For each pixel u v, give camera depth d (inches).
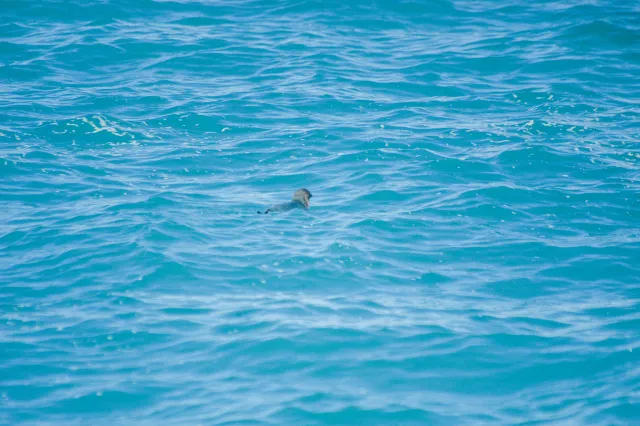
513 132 2481.5
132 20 3690.9
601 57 3230.8
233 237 1749.5
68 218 1867.6
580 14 3767.2
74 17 3695.9
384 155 2297.0
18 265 1632.6
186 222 1822.1
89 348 1328.7
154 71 3093.0
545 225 1859.0
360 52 3363.7
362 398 1187.3
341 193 2034.9
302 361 1282.0
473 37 3553.2
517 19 3791.8
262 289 1526.8
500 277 1606.8
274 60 3248.0
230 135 2481.5
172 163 2251.5
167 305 1462.8
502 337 1365.7
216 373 1254.9
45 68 3080.7
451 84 2979.8
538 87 2920.8
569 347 1334.9
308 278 1567.4
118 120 2583.7
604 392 1210.0
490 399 1195.9
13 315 1435.8
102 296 1499.8
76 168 2207.2
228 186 2087.8
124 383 1230.9
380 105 2760.8
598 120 2586.1
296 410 1155.3
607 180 2116.1
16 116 2588.6
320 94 2851.9
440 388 1219.2
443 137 2443.4
